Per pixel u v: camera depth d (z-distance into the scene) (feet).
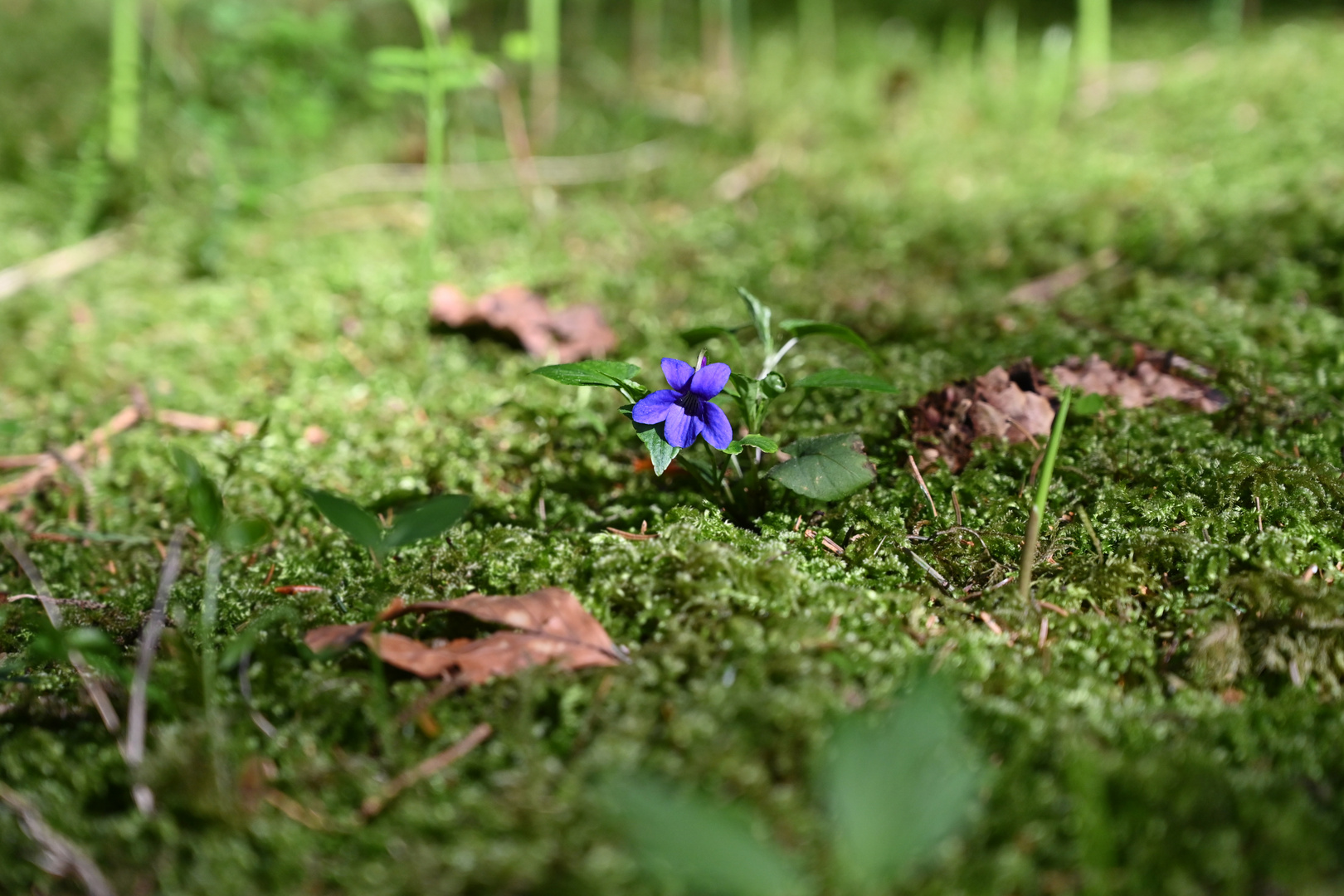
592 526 1.21
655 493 1.25
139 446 1.38
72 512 1.30
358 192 2.18
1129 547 1.11
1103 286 1.59
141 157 2.21
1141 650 1.03
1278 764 0.94
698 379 1.05
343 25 2.18
